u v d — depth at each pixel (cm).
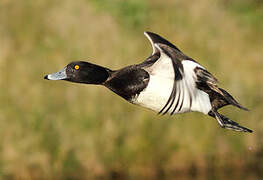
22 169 1147
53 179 1159
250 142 1270
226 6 1944
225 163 1247
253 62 1473
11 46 1365
